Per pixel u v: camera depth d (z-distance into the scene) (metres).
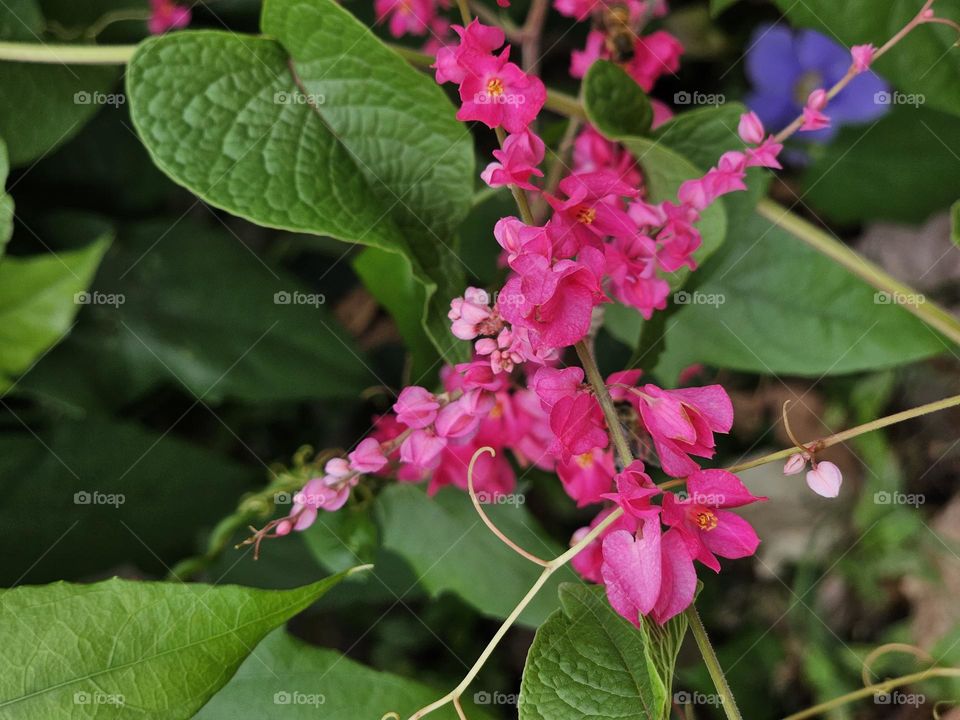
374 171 0.34
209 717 0.34
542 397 0.30
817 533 0.44
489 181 0.31
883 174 0.43
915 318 0.39
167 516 0.40
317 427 0.45
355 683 0.34
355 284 0.47
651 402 0.30
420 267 0.34
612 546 0.30
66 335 0.40
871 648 0.43
